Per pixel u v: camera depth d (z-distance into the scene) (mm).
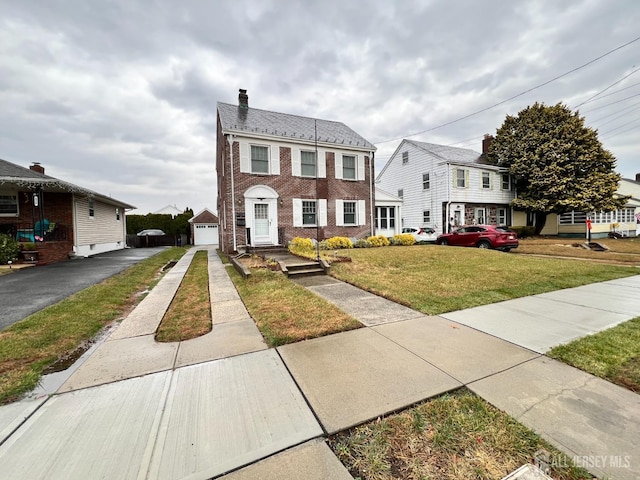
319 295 5770
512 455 1758
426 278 7074
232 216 12516
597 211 18703
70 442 1870
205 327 4098
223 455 1761
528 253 13844
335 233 14898
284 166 13586
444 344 3408
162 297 5961
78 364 3025
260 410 2201
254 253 11180
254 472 1643
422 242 16828
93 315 4598
